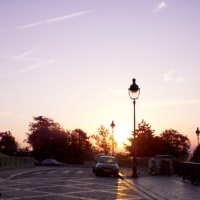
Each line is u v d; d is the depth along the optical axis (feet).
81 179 83.20
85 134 292.40
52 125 266.36
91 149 289.74
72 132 291.17
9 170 116.16
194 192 53.36
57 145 266.57
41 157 263.49
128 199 47.52
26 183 69.41
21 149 269.44
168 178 82.28
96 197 48.57
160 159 93.91
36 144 262.06
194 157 107.55
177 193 52.21
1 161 117.08
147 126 209.36
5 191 54.29
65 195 49.88
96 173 98.89
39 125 265.34
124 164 176.55
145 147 198.08
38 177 87.76
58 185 65.67
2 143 273.13
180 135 274.98
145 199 47.83
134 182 72.54
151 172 93.66
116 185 69.26
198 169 63.93
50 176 92.27
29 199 44.83
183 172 75.20
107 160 104.17
